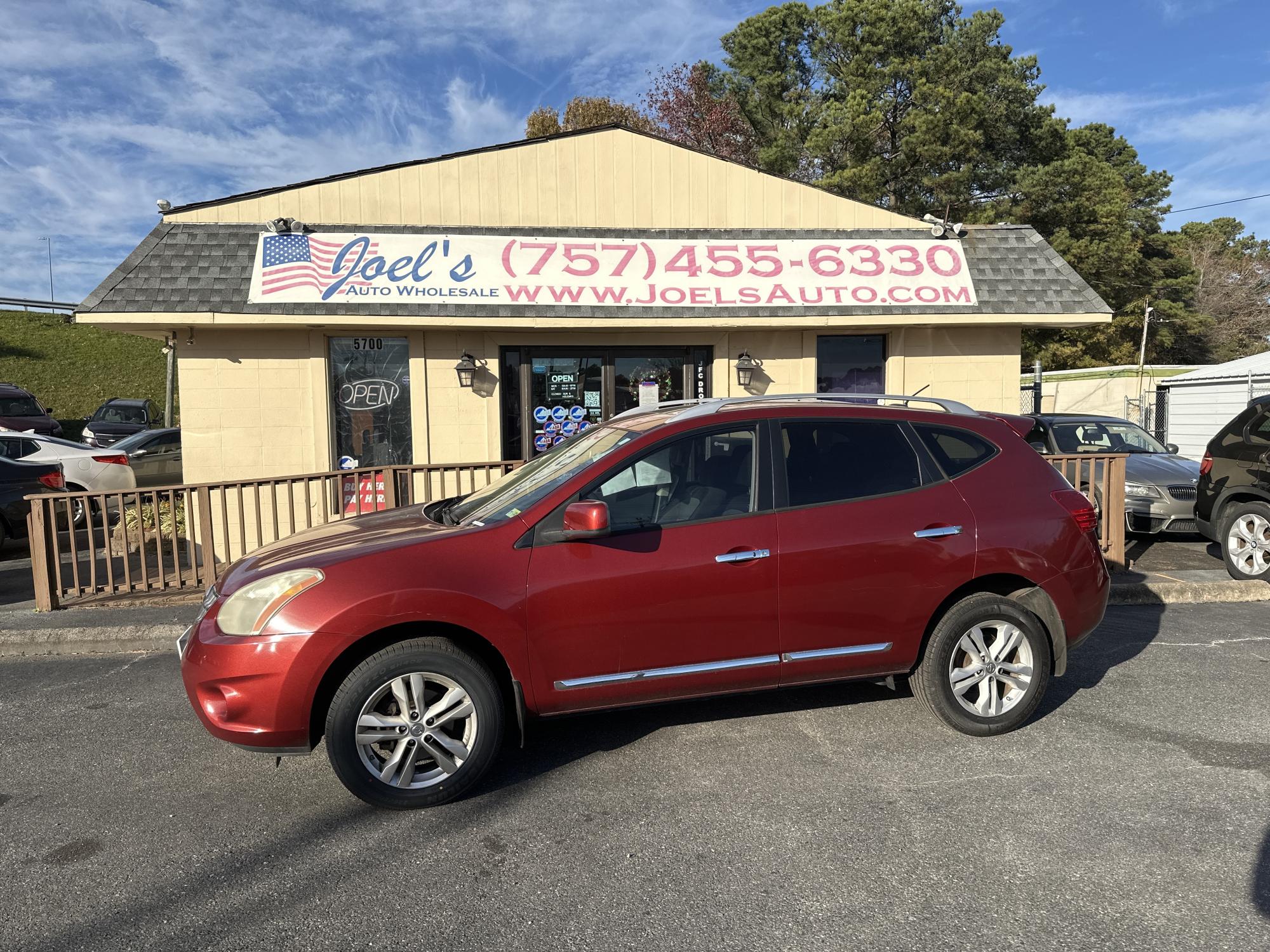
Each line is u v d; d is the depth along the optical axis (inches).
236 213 358.6
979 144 1076.5
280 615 136.5
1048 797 140.7
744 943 103.6
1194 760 154.4
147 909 112.8
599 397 386.0
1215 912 108.6
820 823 133.5
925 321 366.3
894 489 163.5
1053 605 167.3
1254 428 291.1
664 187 385.1
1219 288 1605.6
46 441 507.5
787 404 166.7
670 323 354.6
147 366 1525.6
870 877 117.7
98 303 322.3
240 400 352.8
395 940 105.3
